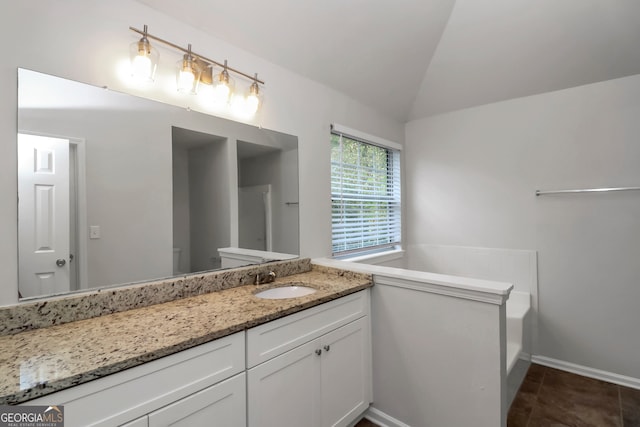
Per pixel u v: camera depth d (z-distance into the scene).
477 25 2.15
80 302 1.15
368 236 2.83
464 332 1.46
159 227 1.42
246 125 1.78
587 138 2.29
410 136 3.21
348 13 1.83
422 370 1.61
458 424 1.49
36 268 1.10
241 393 1.13
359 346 1.71
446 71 2.54
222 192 1.66
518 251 2.58
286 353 1.30
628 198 2.16
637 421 1.78
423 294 1.60
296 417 1.34
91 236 1.22
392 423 1.72
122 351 0.88
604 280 2.25
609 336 2.23
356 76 2.32
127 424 0.85
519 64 2.30
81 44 1.20
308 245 2.16
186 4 1.43
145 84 1.38
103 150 1.25
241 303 1.36
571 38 2.04
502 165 2.66
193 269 1.54
